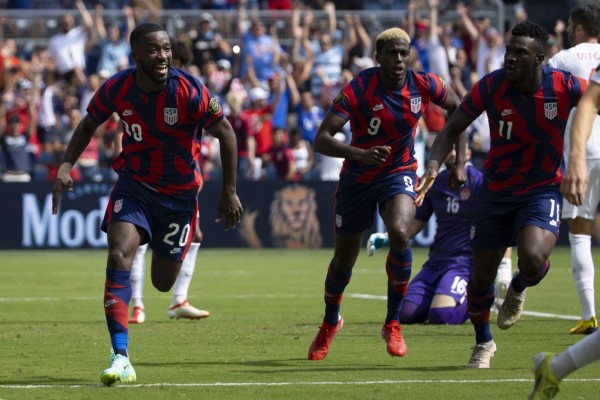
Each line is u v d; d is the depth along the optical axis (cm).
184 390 2177
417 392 2141
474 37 8406
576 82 2388
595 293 4703
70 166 2425
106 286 2317
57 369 2517
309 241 7488
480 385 2233
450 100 2708
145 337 3209
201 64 8212
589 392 2130
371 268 6262
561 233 7862
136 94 2330
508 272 3366
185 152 2391
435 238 3647
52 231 7269
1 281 5341
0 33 8806
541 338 3097
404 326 3488
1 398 2078
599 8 3266
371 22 8856
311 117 7794
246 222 7450
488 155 2489
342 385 2241
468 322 3609
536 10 9000
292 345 3008
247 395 2109
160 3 9112
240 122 7619
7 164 7494
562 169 3425
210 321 3672
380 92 2641
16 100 7719
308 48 8388
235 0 9219
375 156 2506
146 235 2427
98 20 8500
